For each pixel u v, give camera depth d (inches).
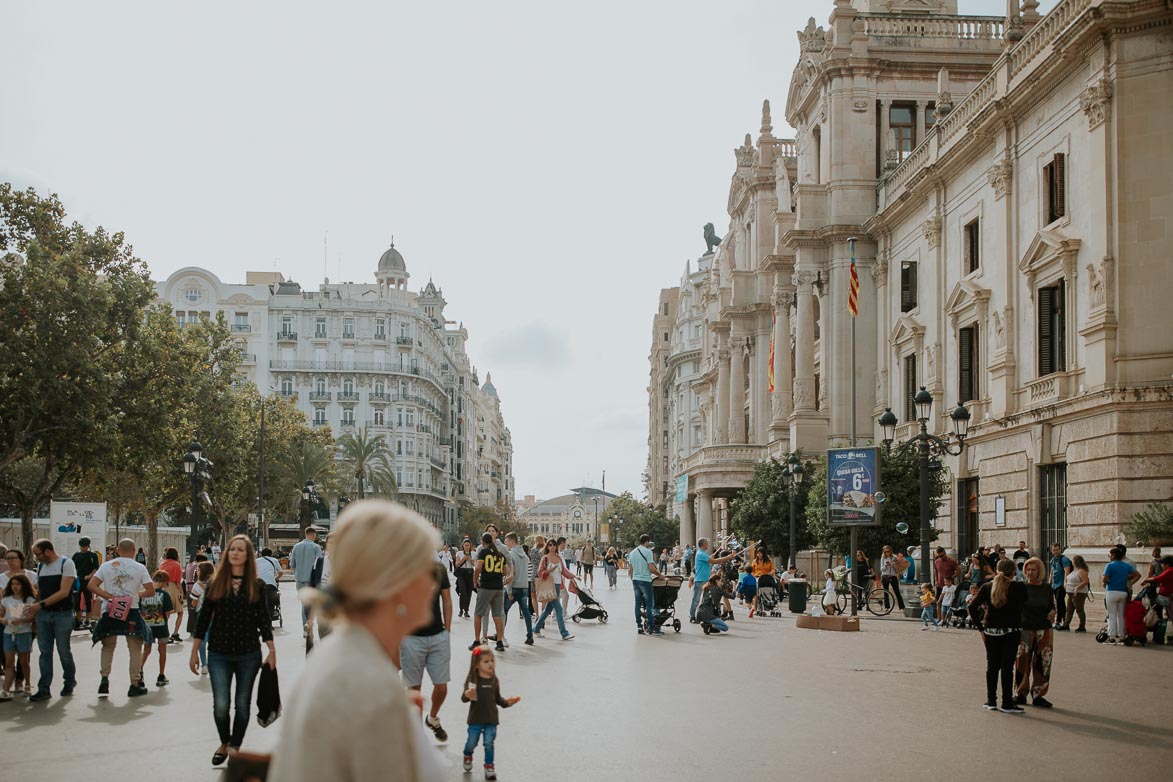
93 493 2166.6
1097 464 1070.4
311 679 114.6
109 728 498.6
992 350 1386.6
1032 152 1290.6
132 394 1635.1
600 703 564.4
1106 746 446.3
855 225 1910.7
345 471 3651.6
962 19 1979.6
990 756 426.3
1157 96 1058.1
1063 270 1175.6
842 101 1956.2
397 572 120.2
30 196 1569.9
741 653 818.2
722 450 2472.9
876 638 955.3
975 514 1440.7
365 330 4648.1
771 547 1863.9
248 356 4512.8
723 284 3093.0
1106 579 860.0
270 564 806.5
